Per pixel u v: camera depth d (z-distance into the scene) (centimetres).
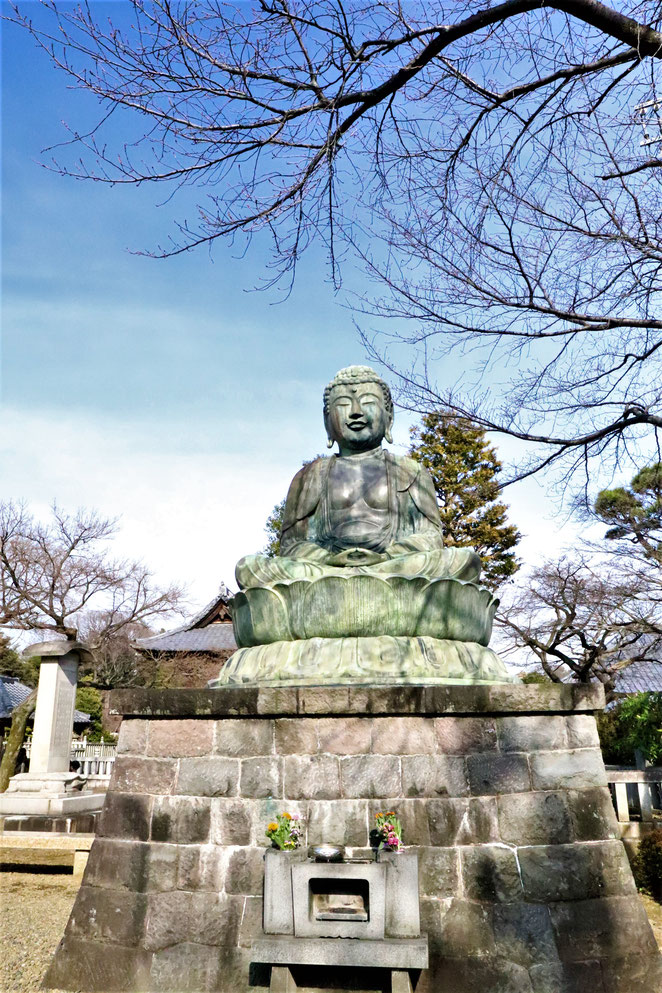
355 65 652
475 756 584
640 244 700
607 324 741
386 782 580
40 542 2741
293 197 715
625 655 2362
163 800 607
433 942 539
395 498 871
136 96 645
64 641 1878
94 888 600
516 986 527
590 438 819
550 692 593
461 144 752
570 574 2186
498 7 626
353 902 504
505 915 545
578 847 566
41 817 1508
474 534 2430
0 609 2662
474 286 757
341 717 600
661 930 800
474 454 2456
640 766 1616
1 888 1043
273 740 603
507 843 564
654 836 1066
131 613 3114
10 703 3228
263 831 582
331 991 517
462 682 668
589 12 620
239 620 765
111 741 3506
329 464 909
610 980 532
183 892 579
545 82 693
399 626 690
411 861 506
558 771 583
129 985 561
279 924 500
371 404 909
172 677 3306
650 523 1722
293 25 639
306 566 753
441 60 684
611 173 735
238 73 646
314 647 683
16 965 644
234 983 544
